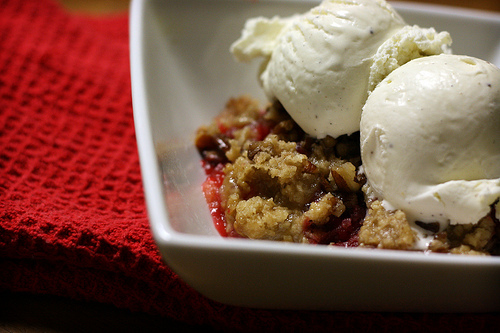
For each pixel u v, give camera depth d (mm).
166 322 343
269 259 302
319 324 332
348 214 350
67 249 341
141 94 352
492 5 551
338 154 365
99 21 486
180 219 338
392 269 305
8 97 413
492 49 425
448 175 323
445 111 324
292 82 364
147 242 343
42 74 425
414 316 331
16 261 348
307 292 318
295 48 364
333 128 360
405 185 327
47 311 344
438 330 330
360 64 351
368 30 353
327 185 354
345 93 353
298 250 300
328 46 354
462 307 327
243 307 334
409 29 354
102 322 342
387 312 332
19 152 389
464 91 326
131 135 410
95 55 449
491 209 326
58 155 392
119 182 384
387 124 332
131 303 342
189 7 415
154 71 393
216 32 424
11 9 456
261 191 360
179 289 336
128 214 366
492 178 323
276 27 390
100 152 399
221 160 388
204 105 419
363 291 317
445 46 363
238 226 348
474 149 323
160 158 347
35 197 367
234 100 421
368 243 331
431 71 333
